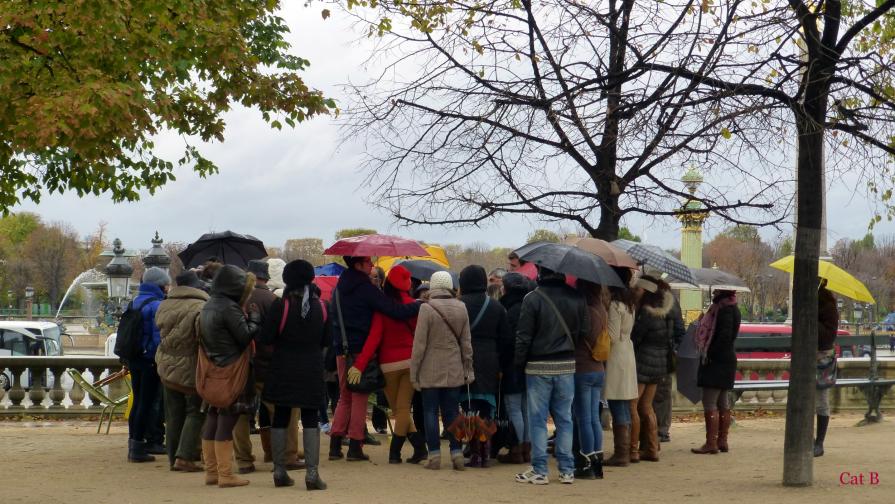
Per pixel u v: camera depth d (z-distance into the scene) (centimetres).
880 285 6675
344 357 1067
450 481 947
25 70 1148
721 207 1151
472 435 991
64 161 1547
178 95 1539
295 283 881
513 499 851
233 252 1278
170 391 1009
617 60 1131
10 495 849
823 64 894
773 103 875
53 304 10612
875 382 1573
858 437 1378
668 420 1288
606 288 1012
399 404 1052
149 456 1078
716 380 1150
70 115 1012
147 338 1041
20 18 1105
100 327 5466
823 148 946
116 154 1459
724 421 1178
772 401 1811
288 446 1013
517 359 927
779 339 1535
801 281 916
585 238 1012
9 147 1220
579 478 970
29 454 1140
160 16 1245
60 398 1656
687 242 2559
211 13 1463
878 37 1071
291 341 878
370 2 1153
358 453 1076
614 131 979
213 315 876
